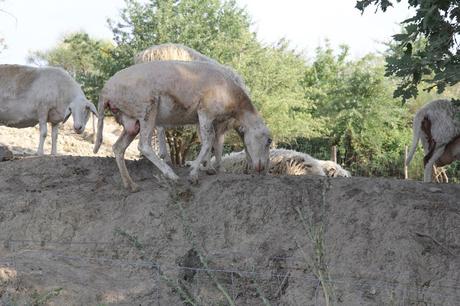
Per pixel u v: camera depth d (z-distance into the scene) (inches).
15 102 682.2
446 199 462.6
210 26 1208.8
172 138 1007.6
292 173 701.9
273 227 462.9
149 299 422.3
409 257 425.7
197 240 464.4
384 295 410.0
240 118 526.3
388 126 1776.6
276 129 1359.5
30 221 499.2
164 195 494.3
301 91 1512.1
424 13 411.5
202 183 503.5
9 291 394.9
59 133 1144.8
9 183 549.6
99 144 511.5
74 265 448.8
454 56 418.9
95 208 499.8
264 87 1310.3
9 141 1012.5
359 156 1755.7
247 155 552.4
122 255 466.0
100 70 1183.6
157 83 497.4
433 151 604.4
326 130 1668.3
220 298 416.8
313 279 422.0
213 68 516.7
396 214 449.4
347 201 466.0
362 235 442.9
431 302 405.4
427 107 606.2
